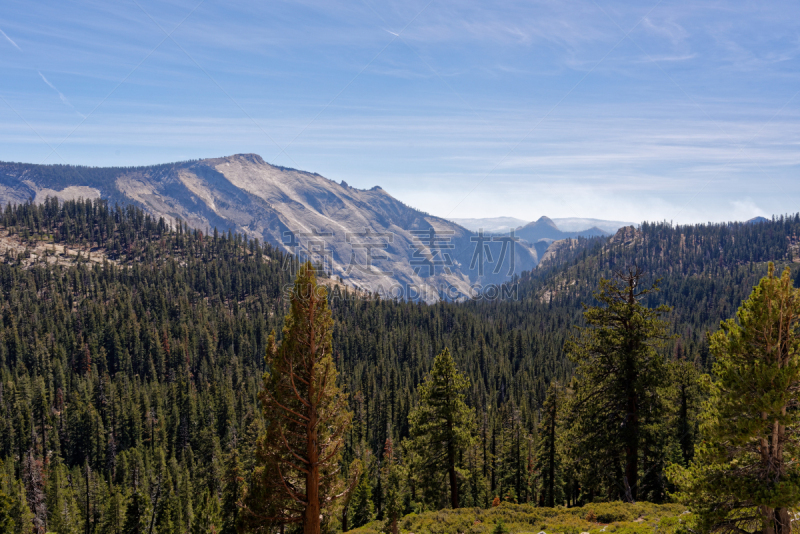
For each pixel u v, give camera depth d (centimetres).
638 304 2583
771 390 1270
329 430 2125
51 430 10644
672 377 2528
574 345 2767
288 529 2612
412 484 4647
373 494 5588
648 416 2564
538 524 2384
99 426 10606
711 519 1398
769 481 1295
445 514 2733
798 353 1321
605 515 2312
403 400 10938
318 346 2031
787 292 1320
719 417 1370
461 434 3159
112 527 6544
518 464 5425
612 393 2650
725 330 1477
